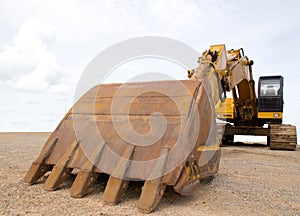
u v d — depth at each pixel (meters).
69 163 4.60
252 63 10.80
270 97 14.06
